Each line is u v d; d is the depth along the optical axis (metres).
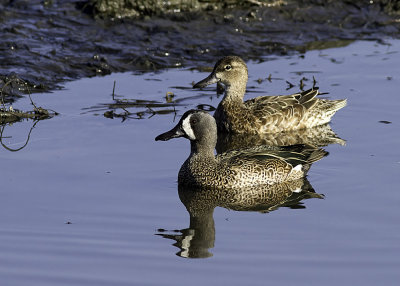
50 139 15.61
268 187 14.10
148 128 16.41
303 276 10.41
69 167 14.17
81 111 17.25
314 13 23.09
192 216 12.54
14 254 11.04
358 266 10.67
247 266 10.70
